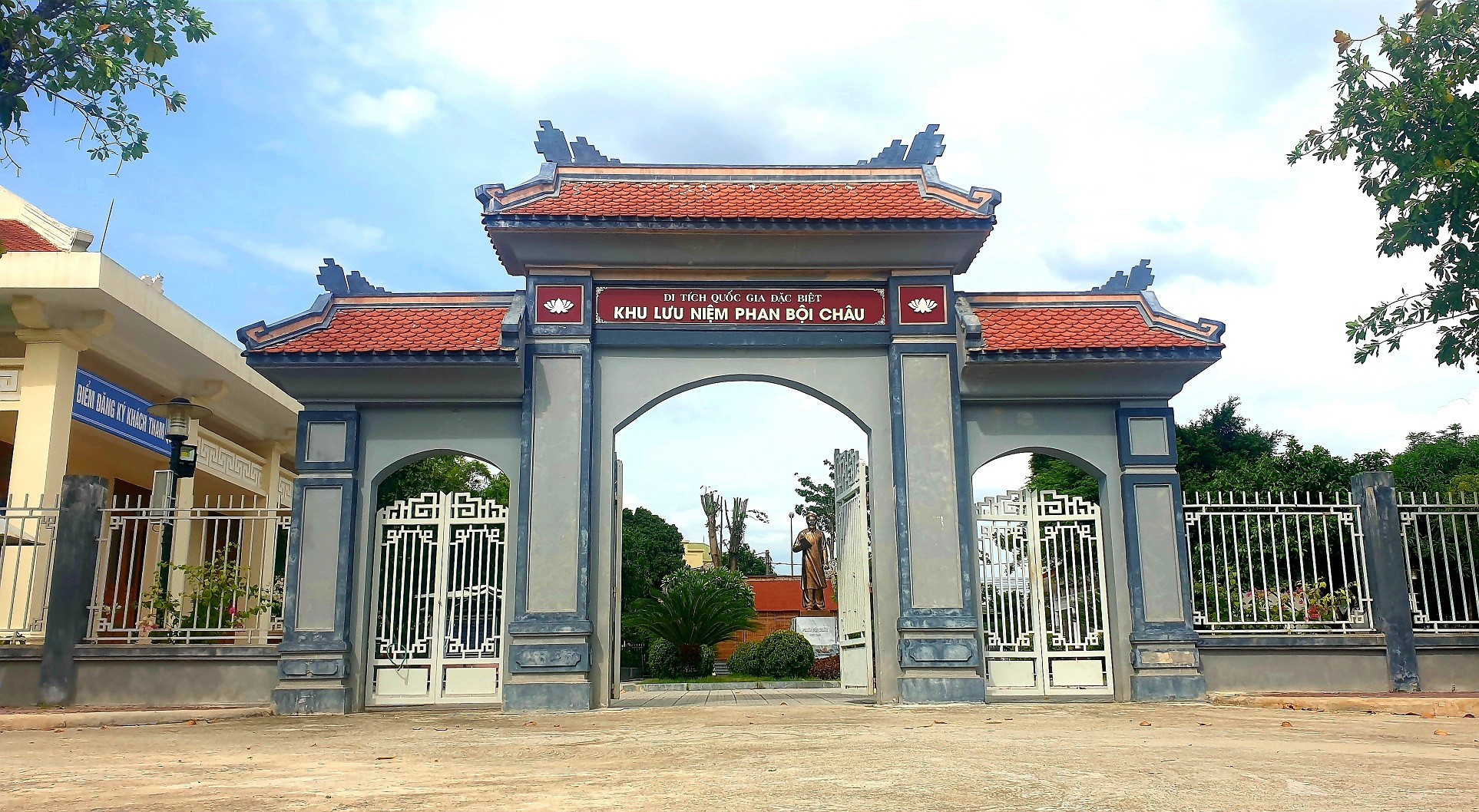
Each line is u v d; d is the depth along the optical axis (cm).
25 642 1198
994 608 1240
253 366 1191
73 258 1642
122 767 642
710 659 2292
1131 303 1310
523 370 1214
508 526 1216
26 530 1426
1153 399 1255
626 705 1234
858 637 1295
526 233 1219
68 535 1192
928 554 1200
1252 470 2145
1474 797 482
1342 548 1243
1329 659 1203
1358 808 457
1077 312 1296
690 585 2262
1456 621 1221
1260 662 1202
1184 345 1205
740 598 2447
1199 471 2502
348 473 1202
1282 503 1263
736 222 1195
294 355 1175
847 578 1367
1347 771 568
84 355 1847
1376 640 1205
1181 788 511
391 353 1175
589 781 557
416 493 2478
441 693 1191
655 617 2239
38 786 562
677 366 1253
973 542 1217
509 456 1229
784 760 636
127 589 1191
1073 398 1250
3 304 1709
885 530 1230
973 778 547
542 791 521
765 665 2134
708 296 1260
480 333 1223
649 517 4259
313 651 1155
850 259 1255
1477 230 1162
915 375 1242
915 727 862
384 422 1236
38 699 1151
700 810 463
